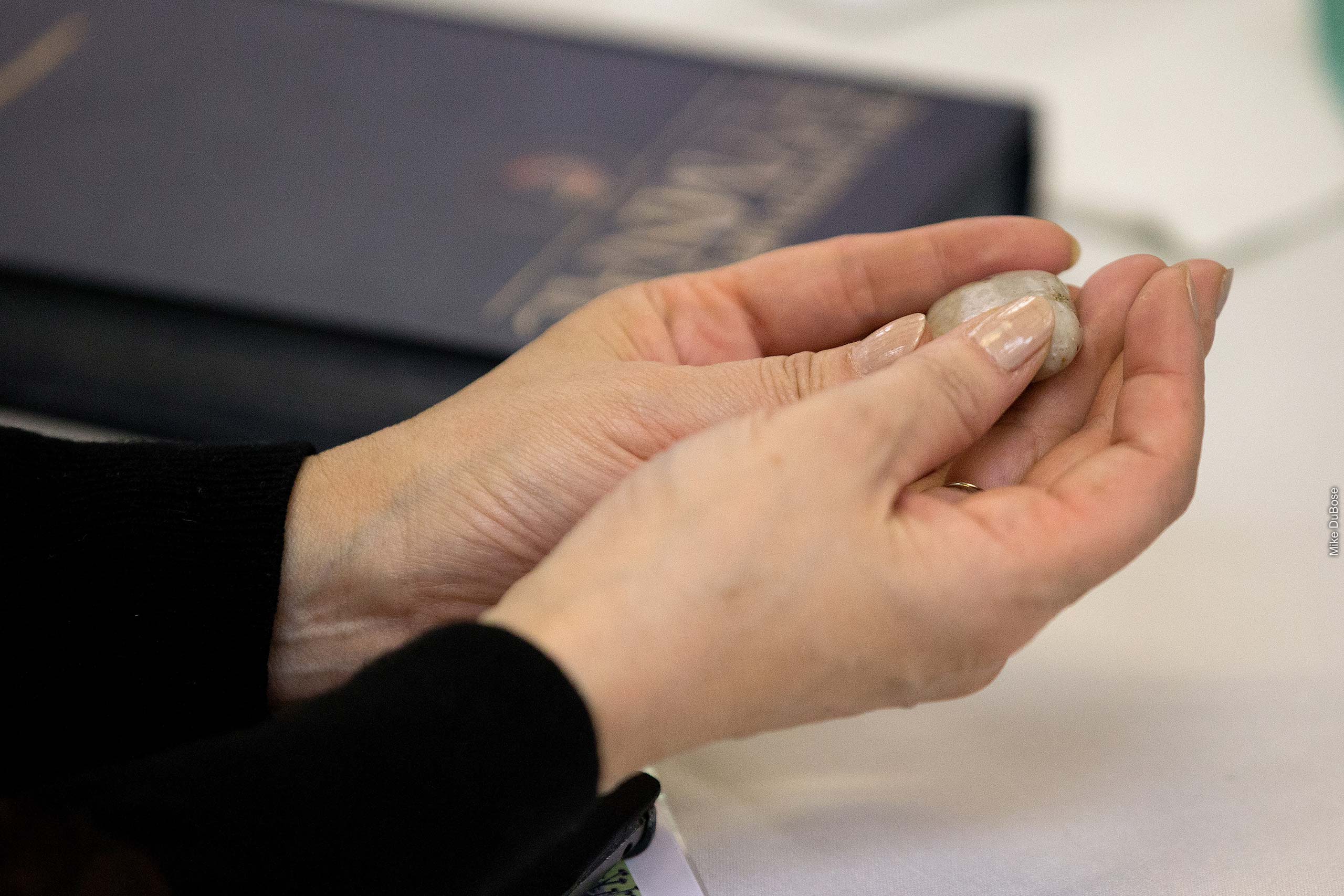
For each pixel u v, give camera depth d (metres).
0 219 0.69
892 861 0.57
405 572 0.59
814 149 0.70
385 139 0.72
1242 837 0.57
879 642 0.54
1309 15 0.77
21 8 0.78
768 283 0.63
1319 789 0.58
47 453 0.59
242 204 0.70
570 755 0.51
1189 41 0.78
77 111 0.73
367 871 0.50
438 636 0.51
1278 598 0.62
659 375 0.59
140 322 0.67
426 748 0.50
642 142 0.71
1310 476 0.64
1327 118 0.73
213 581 0.58
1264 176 0.71
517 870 0.52
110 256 0.68
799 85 0.73
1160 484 0.55
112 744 0.58
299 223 0.69
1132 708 0.60
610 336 0.63
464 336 0.65
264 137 0.72
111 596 0.58
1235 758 0.58
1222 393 0.67
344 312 0.66
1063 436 0.59
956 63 0.78
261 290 0.67
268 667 0.59
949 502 0.56
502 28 0.77
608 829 0.56
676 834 0.58
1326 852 0.56
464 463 0.59
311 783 0.50
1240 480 0.65
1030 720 0.60
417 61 0.75
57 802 0.50
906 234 0.62
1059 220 0.72
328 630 0.60
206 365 0.67
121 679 0.58
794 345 0.64
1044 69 0.78
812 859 0.58
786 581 0.53
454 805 0.50
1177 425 0.55
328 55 0.76
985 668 0.55
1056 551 0.54
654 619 0.52
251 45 0.76
